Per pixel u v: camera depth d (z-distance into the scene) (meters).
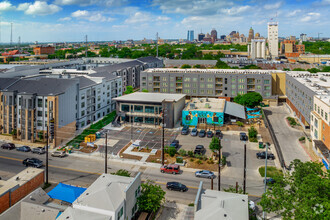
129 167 65.19
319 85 91.12
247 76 132.50
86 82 101.81
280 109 125.75
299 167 40.94
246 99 117.25
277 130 95.12
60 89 83.88
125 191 40.47
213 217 35.25
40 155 72.75
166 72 144.25
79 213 36.69
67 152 74.19
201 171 60.69
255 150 76.19
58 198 45.53
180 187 53.94
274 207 37.94
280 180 41.41
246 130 94.25
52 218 39.31
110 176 46.34
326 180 34.81
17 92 83.06
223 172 62.69
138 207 45.50
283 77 138.62
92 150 75.69
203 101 113.12
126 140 84.00
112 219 36.84
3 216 39.34
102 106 110.19
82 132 90.44
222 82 136.00
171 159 69.62
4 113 84.56
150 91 144.62
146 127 97.50
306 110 91.50
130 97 105.25
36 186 53.28
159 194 45.16
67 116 85.19
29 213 40.59
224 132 92.12
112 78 122.69
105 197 39.12
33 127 80.12
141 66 183.62
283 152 75.19
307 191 34.66
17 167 64.94
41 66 147.75
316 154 69.38
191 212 46.88
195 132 88.75
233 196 40.56
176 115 101.38
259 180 58.72
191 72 143.25
